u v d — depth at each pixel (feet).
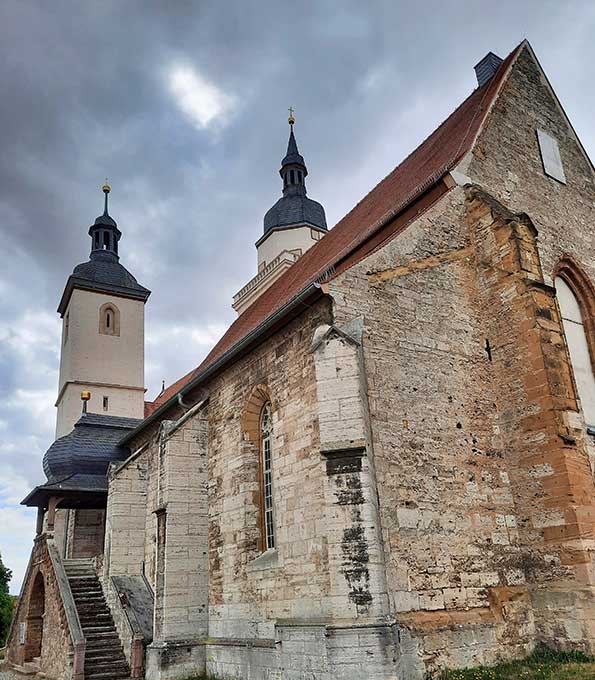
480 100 62.54
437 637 37.37
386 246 46.62
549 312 47.03
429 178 53.31
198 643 51.96
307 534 42.55
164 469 57.00
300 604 42.11
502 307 48.39
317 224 121.80
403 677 34.71
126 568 67.97
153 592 64.80
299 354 46.37
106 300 124.77
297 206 122.52
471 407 45.85
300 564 42.73
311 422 43.93
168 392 119.85
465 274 49.96
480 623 39.55
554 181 59.62
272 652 43.37
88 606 64.80
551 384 44.73
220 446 56.08
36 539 75.25
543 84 63.36
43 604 73.05
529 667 38.09
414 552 39.17
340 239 67.31
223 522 53.52
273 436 48.11
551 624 41.27
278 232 121.49
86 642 58.03
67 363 120.98
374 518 36.04
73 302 122.01
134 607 61.11
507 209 50.62
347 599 35.04
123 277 127.65
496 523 43.52
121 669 55.72
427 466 41.98
